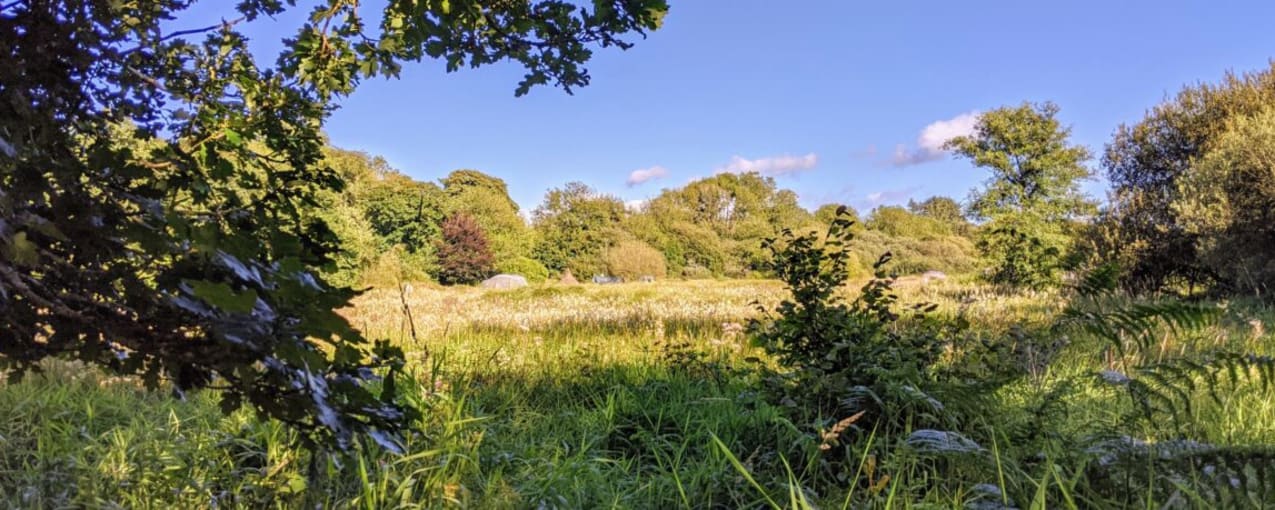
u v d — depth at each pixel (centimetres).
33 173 106
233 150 161
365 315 1121
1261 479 173
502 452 269
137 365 121
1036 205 2056
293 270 108
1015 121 2116
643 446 316
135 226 108
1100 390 357
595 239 5225
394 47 191
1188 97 1666
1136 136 1744
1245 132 1192
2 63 107
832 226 335
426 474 239
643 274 4503
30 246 95
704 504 244
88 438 263
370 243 1920
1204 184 1204
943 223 7225
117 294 114
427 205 3806
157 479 220
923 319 352
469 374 445
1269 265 1035
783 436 287
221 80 167
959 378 317
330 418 125
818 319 320
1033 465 220
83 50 120
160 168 133
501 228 4625
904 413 280
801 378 303
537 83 217
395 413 147
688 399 373
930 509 203
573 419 342
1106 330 242
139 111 145
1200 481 185
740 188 6203
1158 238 1277
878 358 294
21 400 310
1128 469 193
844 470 244
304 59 181
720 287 2556
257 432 265
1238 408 301
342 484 227
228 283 106
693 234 5384
